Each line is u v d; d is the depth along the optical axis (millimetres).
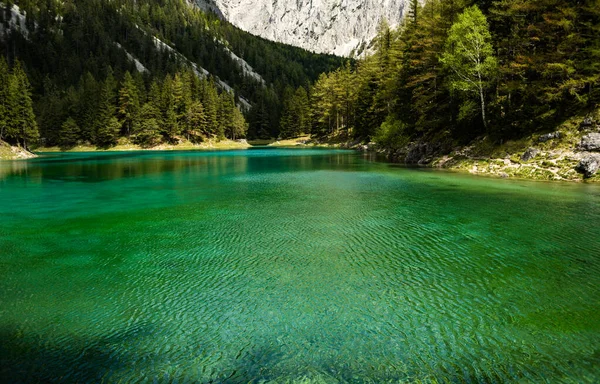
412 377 7723
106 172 45406
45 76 153750
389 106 74125
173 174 42656
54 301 11086
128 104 110688
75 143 109875
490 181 32000
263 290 11750
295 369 8000
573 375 7715
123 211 22922
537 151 34562
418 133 58250
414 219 20062
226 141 126375
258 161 61094
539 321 9781
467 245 15688
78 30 189875
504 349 8633
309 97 148250
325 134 123562
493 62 38188
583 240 16047
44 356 8461
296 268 13508
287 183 34094
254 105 180375
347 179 36000
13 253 15258
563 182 29953
